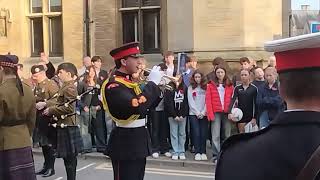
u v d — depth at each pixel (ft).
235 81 30.58
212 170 26.96
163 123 29.86
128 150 15.89
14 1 47.32
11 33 47.37
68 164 22.09
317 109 5.34
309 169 4.96
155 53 43.55
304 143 5.17
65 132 21.83
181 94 28.78
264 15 39.55
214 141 27.96
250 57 38.11
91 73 31.14
